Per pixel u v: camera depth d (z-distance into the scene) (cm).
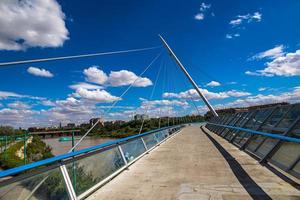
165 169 685
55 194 388
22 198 325
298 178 506
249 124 1167
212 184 521
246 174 598
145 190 496
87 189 483
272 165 670
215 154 917
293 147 578
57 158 388
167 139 1673
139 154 921
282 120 780
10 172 296
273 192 458
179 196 452
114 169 637
